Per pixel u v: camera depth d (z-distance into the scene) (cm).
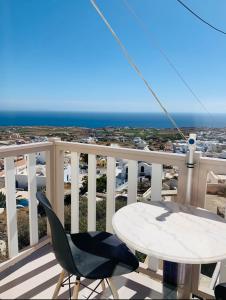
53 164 239
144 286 122
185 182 178
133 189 201
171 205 166
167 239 121
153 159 188
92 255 141
